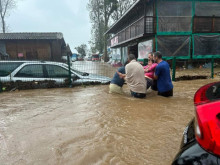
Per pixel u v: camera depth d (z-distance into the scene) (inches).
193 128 66.4
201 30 597.9
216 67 603.5
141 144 112.4
